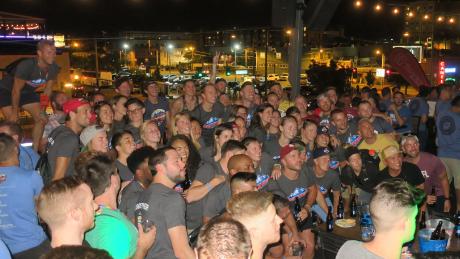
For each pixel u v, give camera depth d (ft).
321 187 21.44
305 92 94.63
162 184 12.87
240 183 14.03
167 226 12.29
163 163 12.85
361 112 26.53
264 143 23.80
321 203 20.75
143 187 14.90
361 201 20.86
